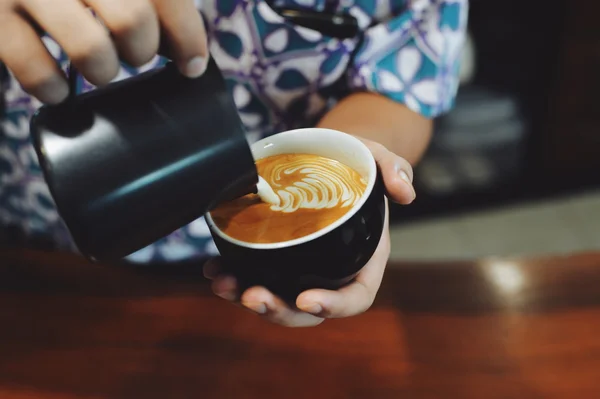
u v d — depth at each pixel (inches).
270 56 21.5
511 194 56.5
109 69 12.2
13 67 12.2
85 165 12.5
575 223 53.4
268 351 19.3
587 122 52.1
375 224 14.7
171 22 12.4
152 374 18.9
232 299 15.5
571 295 20.2
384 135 20.5
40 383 18.8
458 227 54.6
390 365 18.6
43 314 20.9
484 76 53.2
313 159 16.9
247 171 13.8
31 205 25.1
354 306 15.3
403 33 21.9
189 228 23.9
